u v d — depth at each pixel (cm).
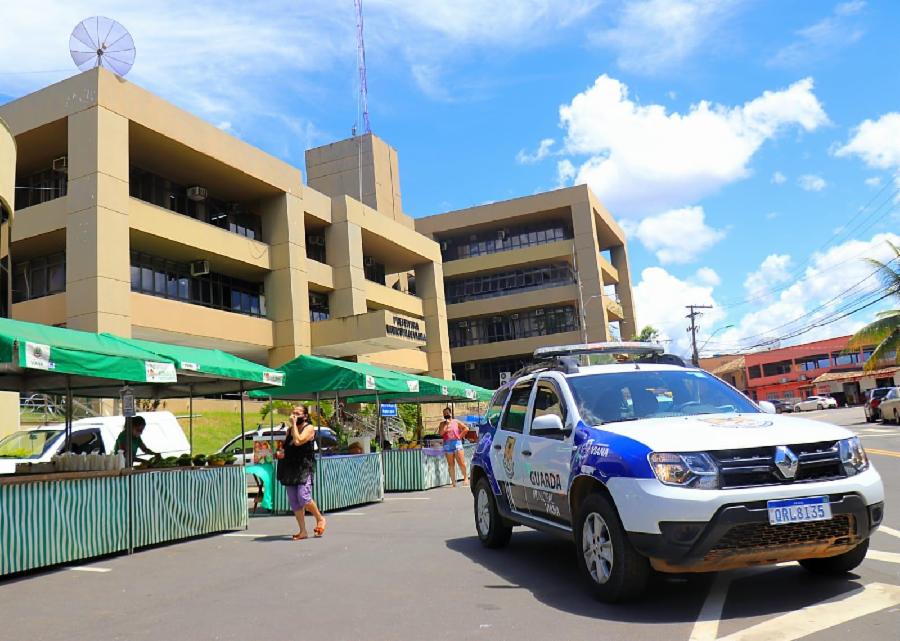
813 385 7962
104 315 2352
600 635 486
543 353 808
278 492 1380
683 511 506
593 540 588
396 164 5200
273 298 3306
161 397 1291
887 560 654
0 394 1808
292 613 583
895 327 3681
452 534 984
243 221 3375
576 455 618
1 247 1711
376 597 627
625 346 807
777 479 522
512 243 5838
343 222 3797
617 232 6525
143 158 2864
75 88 2480
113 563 865
